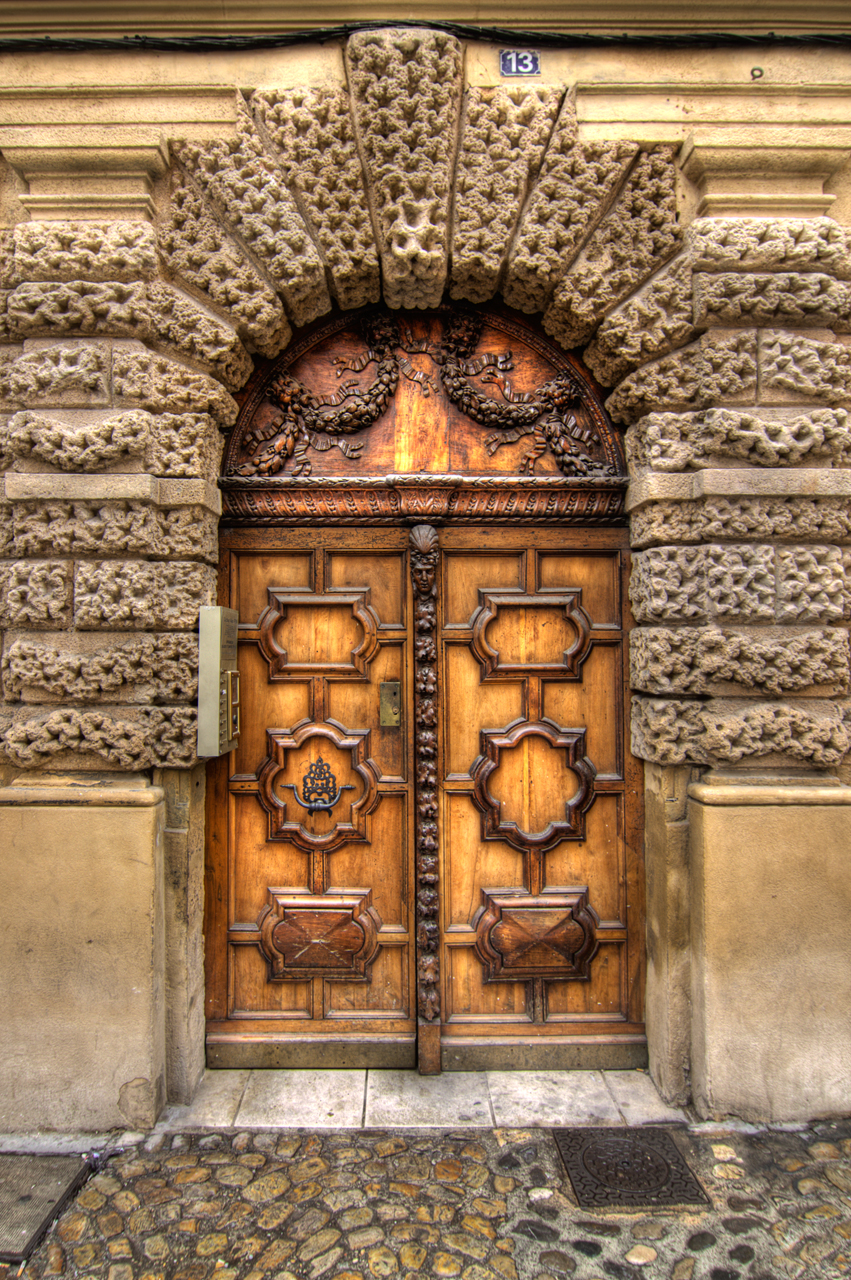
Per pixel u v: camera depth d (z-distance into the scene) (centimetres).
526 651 279
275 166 250
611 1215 201
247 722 276
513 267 255
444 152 248
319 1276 183
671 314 255
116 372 249
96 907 239
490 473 281
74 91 250
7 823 240
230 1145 229
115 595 246
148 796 240
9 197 257
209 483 257
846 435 248
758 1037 240
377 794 277
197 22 250
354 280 261
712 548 249
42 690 247
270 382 278
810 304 247
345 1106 248
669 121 254
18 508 246
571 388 280
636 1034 272
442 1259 188
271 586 278
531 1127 238
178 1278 182
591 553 278
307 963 274
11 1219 198
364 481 272
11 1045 238
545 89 251
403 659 278
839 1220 199
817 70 258
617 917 275
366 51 242
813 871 242
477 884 276
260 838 276
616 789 275
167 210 255
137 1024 237
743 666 248
